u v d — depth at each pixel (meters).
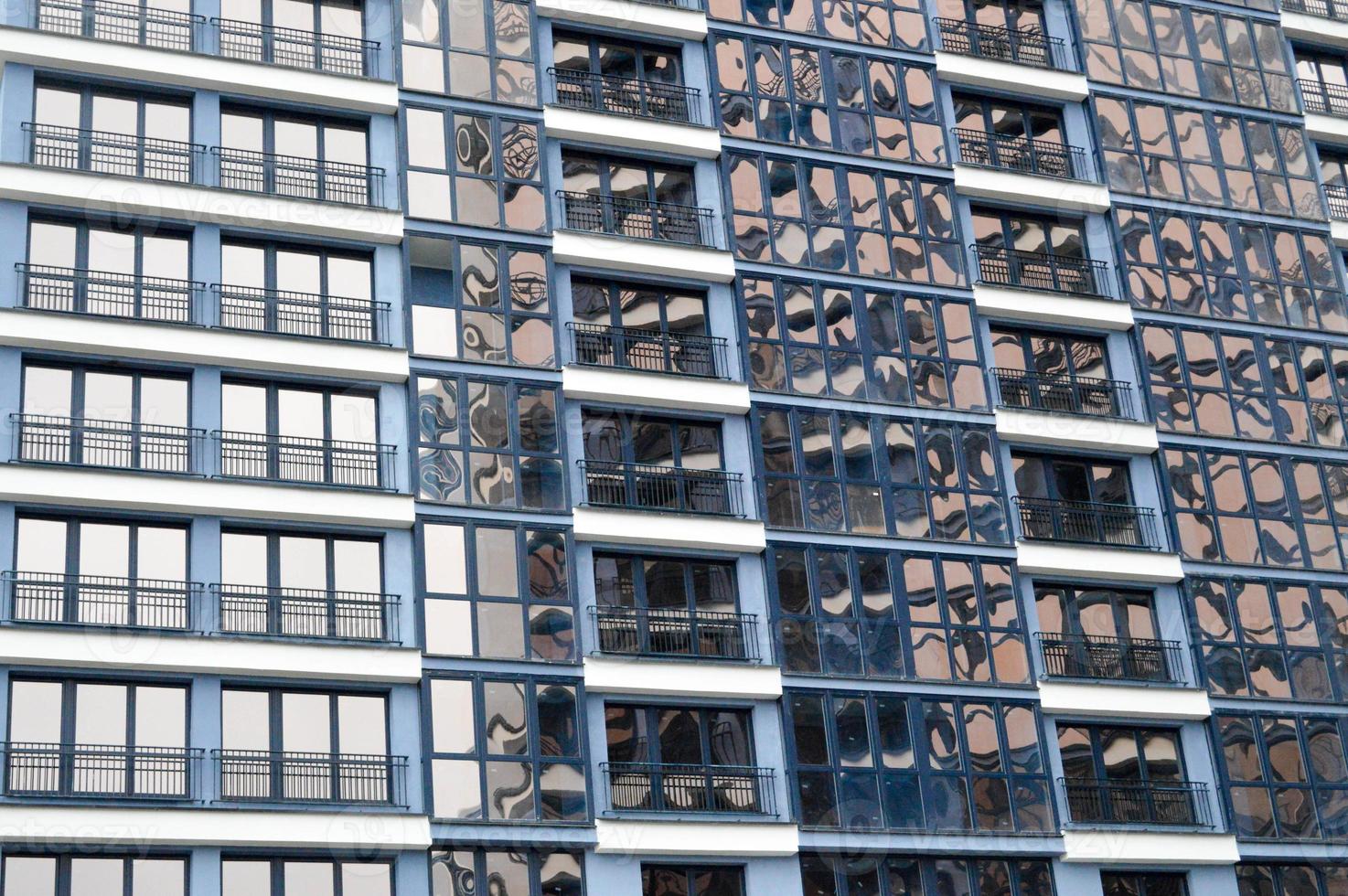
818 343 66.44
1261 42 78.44
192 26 64.00
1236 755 65.06
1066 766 63.94
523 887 56.06
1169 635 66.81
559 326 64.25
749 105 69.50
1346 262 77.19
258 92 63.44
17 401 57.59
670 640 61.47
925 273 68.81
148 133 62.31
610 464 63.19
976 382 67.69
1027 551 65.62
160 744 55.22
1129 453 69.25
